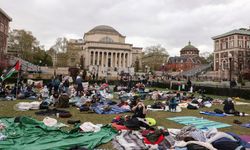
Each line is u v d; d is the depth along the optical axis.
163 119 13.49
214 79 74.12
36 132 8.99
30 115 12.91
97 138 8.41
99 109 15.13
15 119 10.52
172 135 9.30
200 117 14.59
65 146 7.43
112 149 7.61
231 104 16.81
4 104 16.59
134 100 15.80
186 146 7.43
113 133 9.34
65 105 16.50
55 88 22.14
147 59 125.75
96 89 25.72
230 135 8.30
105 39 122.69
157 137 8.38
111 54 113.81
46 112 13.69
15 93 20.77
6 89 21.42
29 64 76.31
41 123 10.16
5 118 11.52
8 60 66.69
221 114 16.00
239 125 12.68
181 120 13.25
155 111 16.47
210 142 7.78
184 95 25.83
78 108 16.12
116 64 113.94
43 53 102.25
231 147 7.40
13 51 88.69
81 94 22.27
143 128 10.23
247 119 14.63
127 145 7.69
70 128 10.20
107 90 27.64
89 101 17.17
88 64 112.12
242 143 8.12
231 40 87.50
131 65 116.81
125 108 16.09
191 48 145.12
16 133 8.77
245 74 63.25
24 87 22.36
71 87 24.64
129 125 10.21
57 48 102.50
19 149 7.03
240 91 29.03
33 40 94.25
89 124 10.00
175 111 16.69
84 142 7.93
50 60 105.94
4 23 66.62
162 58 123.00
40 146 7.36
